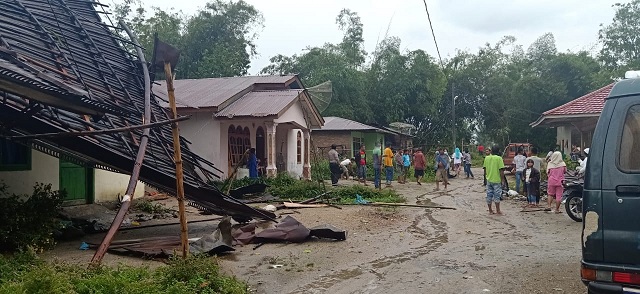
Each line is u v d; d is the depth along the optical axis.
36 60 7.58
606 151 4.49
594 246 4.45
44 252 8.43
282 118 21.25
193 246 8.42
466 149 48.25
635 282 4.23
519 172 18.08
